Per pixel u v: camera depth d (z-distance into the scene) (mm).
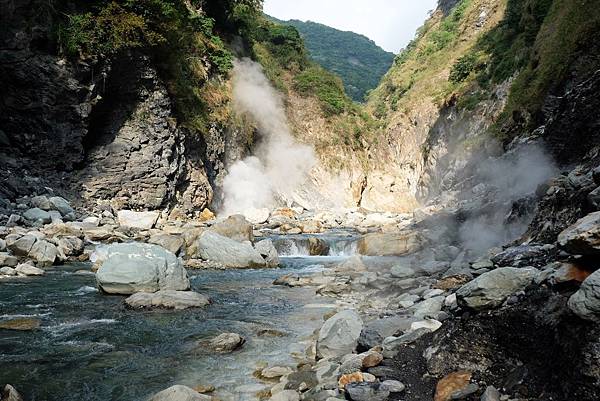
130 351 7059
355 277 13023
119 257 10672
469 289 5445
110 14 23719
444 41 59594
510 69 37344
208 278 13547
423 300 8703
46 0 22016
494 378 4461
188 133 29406
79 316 8836
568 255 5309
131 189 25484
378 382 4898
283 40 54250
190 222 25578
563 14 26359
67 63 22562
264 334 8039
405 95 57812
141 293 9875
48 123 22609
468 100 41938
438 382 4629
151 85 26547
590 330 3822
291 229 26516
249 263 15773
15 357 6691
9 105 21875
